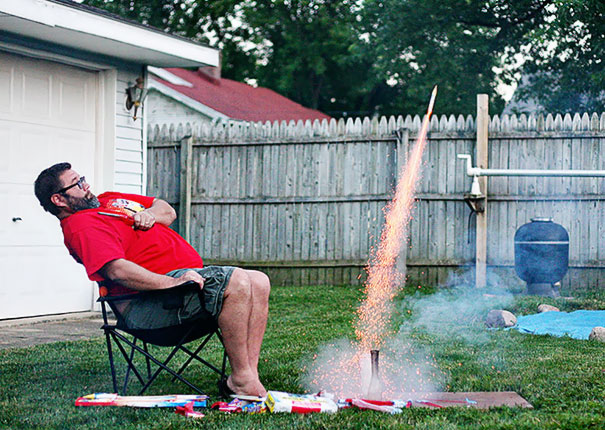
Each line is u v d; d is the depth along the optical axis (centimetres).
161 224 379
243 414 335
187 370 444
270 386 397
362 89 2941
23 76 684
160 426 317
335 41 2866
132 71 776
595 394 363
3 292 673
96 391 390
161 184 1038
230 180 1009
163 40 729
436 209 940
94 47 707
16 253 684
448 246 937
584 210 892
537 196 905
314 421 321
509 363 448
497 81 1725
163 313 346
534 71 1500
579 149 894
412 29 1675
